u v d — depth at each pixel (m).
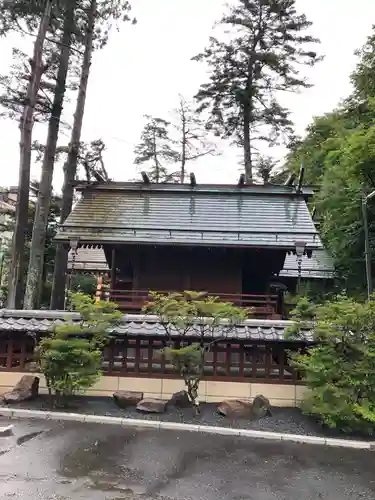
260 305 15.48
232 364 9.65
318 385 8.09
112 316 8.88
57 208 23.31
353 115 24.20
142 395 9.17
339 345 8.09
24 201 14.76
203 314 8.58
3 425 7.57
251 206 16.08
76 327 8.78
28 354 9.83
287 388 9.29
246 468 5.94
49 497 4.69
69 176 17.33
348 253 19.12
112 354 9.73
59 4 16.02
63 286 17.14
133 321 9.70
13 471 5.42
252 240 13.78
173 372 9.70
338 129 22.89
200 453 6.48
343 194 18.28
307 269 19.97
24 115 14.88
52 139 16.25
